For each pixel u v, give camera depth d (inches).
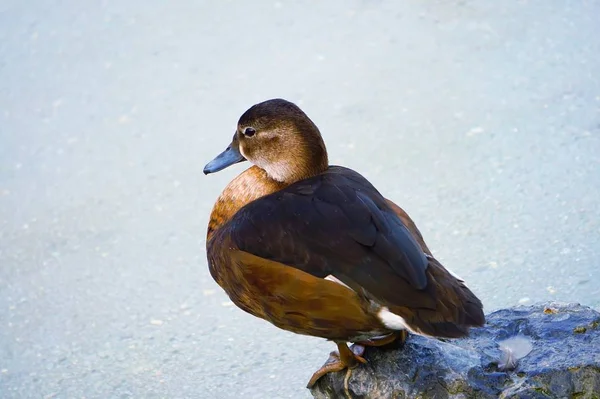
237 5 657.0
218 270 336.5
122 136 550.9
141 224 487.2
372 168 498.6
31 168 533.3
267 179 359.3
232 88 576.7
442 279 302.0
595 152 485.7
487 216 457.4
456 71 564.4
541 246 432.8
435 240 446.6
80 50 625.6
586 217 445.7
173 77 592.7
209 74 591.2
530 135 505.4
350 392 325.1
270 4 653.3
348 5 641.0
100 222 490.9
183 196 503.8
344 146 517.3
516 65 561.3
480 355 320.2
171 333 417.7
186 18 648.4
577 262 418.9
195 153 531.5
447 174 488.7
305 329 316.8
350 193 320.2
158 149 538.0
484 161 493.4
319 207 316.8
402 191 480.7
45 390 392.5
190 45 620.1
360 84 564.4
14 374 402.6
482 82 552.1
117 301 439.5
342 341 320.2
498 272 421.1
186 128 550.9
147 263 461.4
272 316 322.0
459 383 308.7
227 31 629.9
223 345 407.8
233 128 544.4
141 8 664.4
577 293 399.9
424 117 531.5
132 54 617.3
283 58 596.7
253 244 319.6
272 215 320.8
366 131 526.6
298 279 307.1
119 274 455.8
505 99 535.5
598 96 525.7
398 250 302.4
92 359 407.2
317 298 305.4
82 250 473.4
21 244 480.7
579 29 584.4
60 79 601.9
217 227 362.3
